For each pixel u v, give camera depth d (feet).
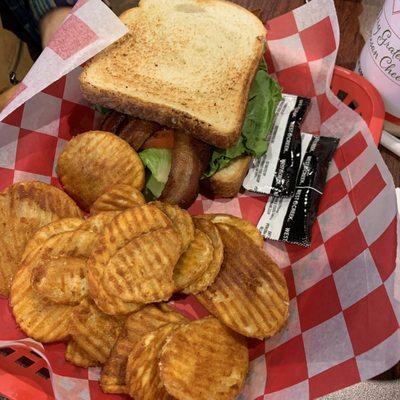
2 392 0.81
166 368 0.79
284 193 1.05
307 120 1.12
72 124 1.08
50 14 1.26
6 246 0.93
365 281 0.86
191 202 1.02
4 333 0.91
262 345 0.92
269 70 1.15
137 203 0.91
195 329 0.84
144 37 1.09
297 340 0.89
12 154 1.01
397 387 0.86
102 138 0.97
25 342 0.86
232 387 0.81
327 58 1.06
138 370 0.80
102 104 1.04
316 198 1.02
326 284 0.92
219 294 0.87
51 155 1.06
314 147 1.05
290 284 0.98
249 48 1.08
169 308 0.90
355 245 0.91
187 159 0.99
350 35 1.16
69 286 0.84
